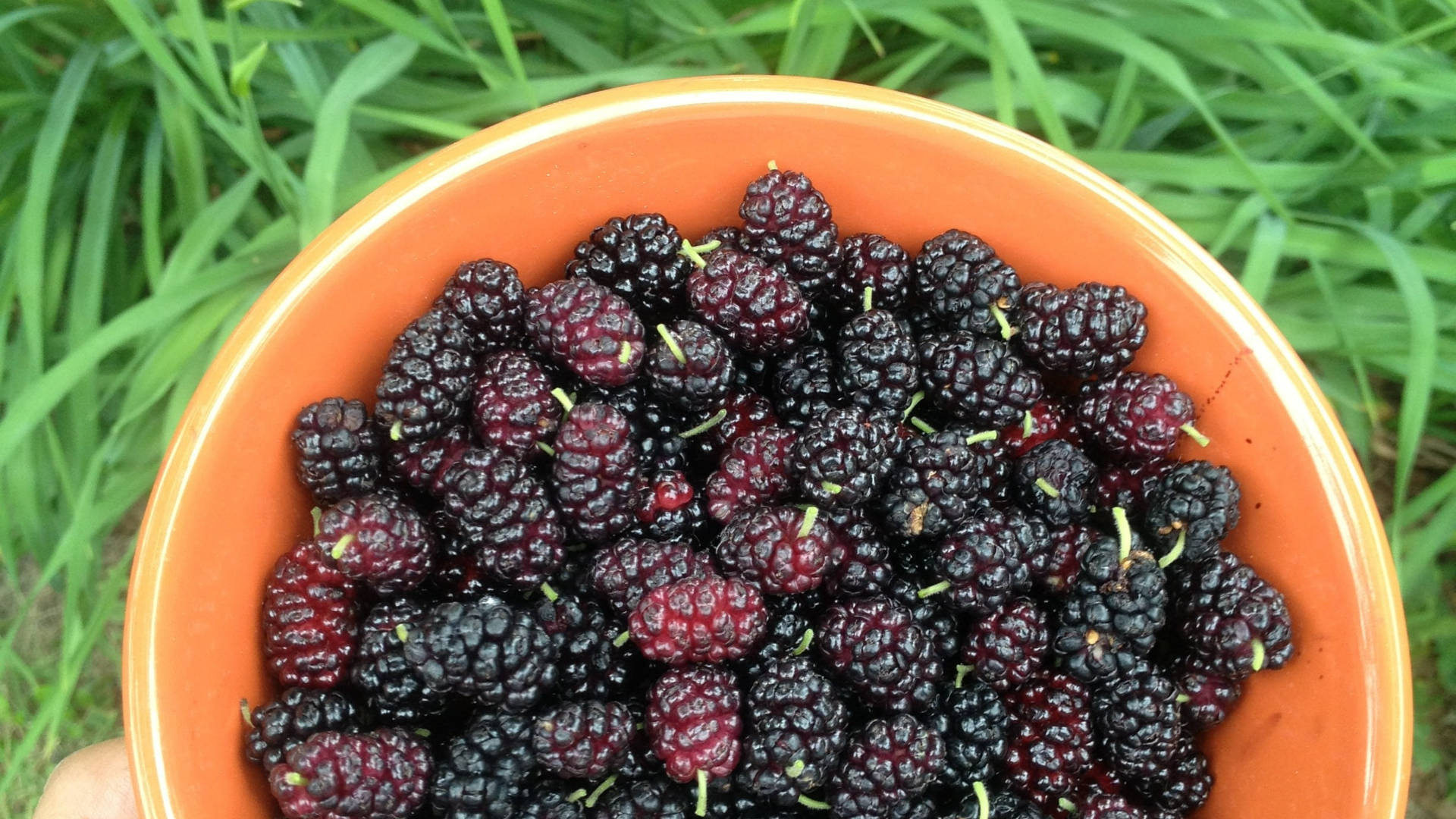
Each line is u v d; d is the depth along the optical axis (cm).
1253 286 25
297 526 20
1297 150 28
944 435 20
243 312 26
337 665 19
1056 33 29
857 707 20
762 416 21
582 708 18
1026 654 20
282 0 22
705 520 20
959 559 20
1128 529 20
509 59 24
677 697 18
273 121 29
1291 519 20
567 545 20
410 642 18
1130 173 27
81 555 25
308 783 17
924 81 30
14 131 27
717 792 19
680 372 20
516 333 21
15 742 29
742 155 21
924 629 20
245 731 19
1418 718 30
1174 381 21
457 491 19
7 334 29
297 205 25
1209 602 20
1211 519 20
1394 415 31
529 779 19
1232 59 28
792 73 27
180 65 27
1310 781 19
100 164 27
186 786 17
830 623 19
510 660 18
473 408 20
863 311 22
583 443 19
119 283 29
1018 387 20
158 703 18
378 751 18
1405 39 25
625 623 20
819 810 20
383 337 20
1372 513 19
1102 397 21
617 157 20
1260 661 19
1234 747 20
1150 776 20
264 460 19
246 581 19
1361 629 19
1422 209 27
